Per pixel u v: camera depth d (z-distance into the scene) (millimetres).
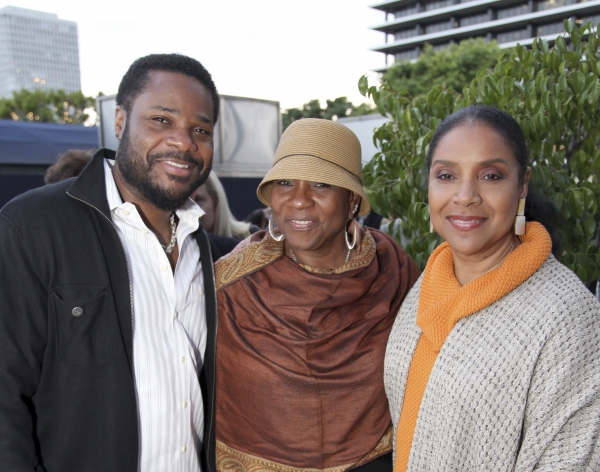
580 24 2301
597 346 1250
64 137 7285
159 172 1554
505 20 58906
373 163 2541
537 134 2117
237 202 6965
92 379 1419
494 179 1344
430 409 1377
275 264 1822
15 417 1310
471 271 1456
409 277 1923
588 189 2018
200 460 1743
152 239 1586
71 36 143750
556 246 1530
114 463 1436
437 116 2396
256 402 1736
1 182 6527
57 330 1394
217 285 1842
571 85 2162
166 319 1568
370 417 1745
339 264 1865
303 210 1703
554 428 1222
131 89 1575
